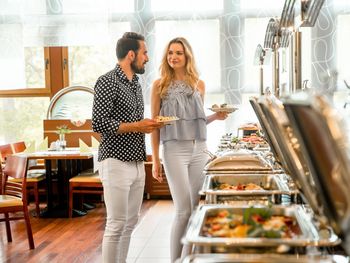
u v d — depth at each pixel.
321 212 1.22
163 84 3.22
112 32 6.80
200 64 6.70
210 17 6.67
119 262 3.06
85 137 6.70
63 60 7.00
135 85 3.01
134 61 2.96
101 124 2.79
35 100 7.11
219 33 6.67
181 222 3.16
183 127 3.14
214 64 6.70
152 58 6.74
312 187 1.32
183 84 3.21
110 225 2.91
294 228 1.54
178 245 3.16
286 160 1.56
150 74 6.74
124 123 2.81
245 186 2.38
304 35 6.44
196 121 3.19
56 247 4.51
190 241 1.31
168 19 6.71
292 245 1.28
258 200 2.01
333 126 0.92
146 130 2.83
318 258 1.24
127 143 2.89
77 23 6.82
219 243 1.30
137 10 6.74
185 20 6.70
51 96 7.06
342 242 1.21
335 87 4.82
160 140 3.21
